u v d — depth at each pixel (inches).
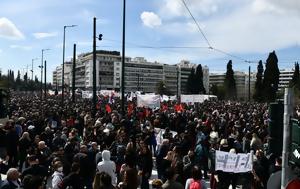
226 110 1855.3
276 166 438.6
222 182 510.3
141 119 1087.6
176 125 959.0
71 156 544.1
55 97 3378.4
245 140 684.7
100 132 669.3
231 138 595.2
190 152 528.7
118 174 531.5
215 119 1158.3
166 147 565.9
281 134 259.1
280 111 259.6
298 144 223.9
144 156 519.8
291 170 238.5
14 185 361.4
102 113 1168.8
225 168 487.5
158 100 1222.9
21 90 6136.8
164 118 1029.2
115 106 1663.4
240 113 1615.4
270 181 320.8
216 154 491.5
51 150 637.3
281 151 258.8
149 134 727.7
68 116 1101.7
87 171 487.8
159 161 562.6
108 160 450.3
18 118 920.3
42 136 693.9
